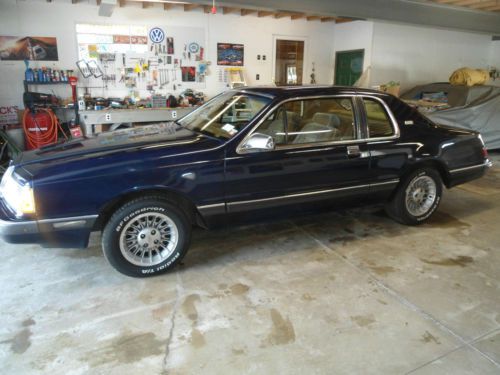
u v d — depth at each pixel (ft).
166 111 25.27
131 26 26.02
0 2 22.99
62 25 24.50
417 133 12.49
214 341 7.64
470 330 8.09
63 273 10.11
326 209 11.79
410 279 10.05
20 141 24.06
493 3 24.26
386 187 12.30
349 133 11.53
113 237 9.29
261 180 10.35
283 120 10.66
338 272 10.33
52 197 8.60
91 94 26.02
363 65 30.07
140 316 8.39
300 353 7.36
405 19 23.52
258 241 12.12
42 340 7.59
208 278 9.95
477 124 23.99
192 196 9.71
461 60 34.01
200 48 28.14
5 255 11.03
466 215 14.65
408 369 7.00
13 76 24.26
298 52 31.60
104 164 9.04
